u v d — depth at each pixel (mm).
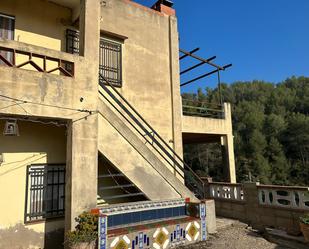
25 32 7594
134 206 6977
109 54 9266
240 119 64562
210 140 15156
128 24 9891
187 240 7184
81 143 6195
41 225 6984
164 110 10414
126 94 9430
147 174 7293
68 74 6301
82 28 6781
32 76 5711
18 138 6941
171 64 10914
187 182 11922
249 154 52188
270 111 71125
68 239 5582
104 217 5859
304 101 70625
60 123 6875
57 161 7488
